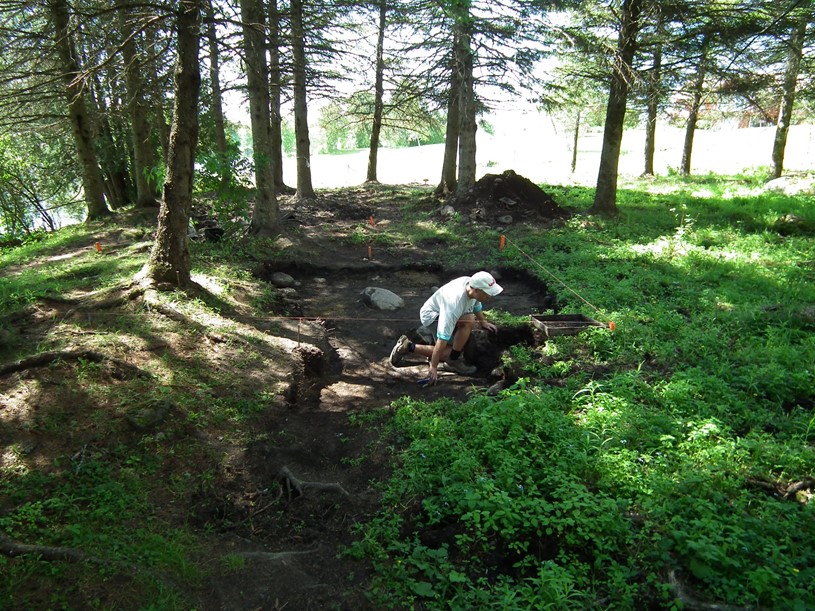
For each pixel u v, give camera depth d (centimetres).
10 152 2088
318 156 4894
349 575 332
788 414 512
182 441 455
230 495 409
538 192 1505
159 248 722
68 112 1471
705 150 3684
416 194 1994
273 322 748
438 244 1261
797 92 2005
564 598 297
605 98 2325
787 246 1125
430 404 545
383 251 1201
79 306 662
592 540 346
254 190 1096
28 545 319
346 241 1266
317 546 361
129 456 424
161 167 758
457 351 647
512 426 455
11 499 362
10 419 438
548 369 614
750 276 909
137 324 629
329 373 670
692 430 461
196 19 670
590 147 4844
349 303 934
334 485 418
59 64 1253
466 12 1190
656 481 387
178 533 357
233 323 682
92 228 1331
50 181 2244
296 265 1069
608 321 718
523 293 980
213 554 346
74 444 424
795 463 421
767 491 401
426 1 1359
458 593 311
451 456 427
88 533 339
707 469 407
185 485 410
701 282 903
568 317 747
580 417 500
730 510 371
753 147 3503
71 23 848
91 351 536
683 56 1374
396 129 2680
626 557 338
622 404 498
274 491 422
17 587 296
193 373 556
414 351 654
